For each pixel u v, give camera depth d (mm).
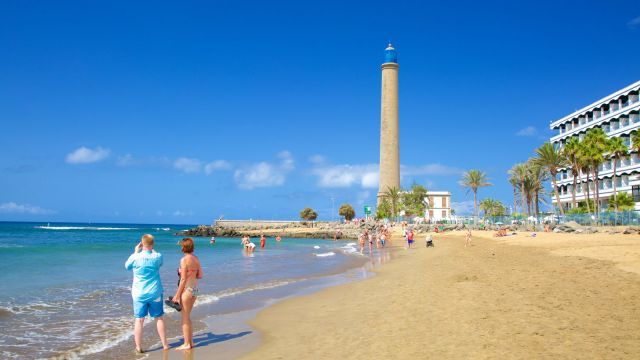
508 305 12766
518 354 8461
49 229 141875
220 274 25578
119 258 35688
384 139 116062
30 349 10219
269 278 23797
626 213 52312
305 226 133875
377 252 45969
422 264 28344
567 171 88438
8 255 37719
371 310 13680
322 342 10328
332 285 20672
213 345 10508
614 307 11875
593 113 82062
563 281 16359
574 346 8758
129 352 10016
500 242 45031
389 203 114062
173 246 60281
